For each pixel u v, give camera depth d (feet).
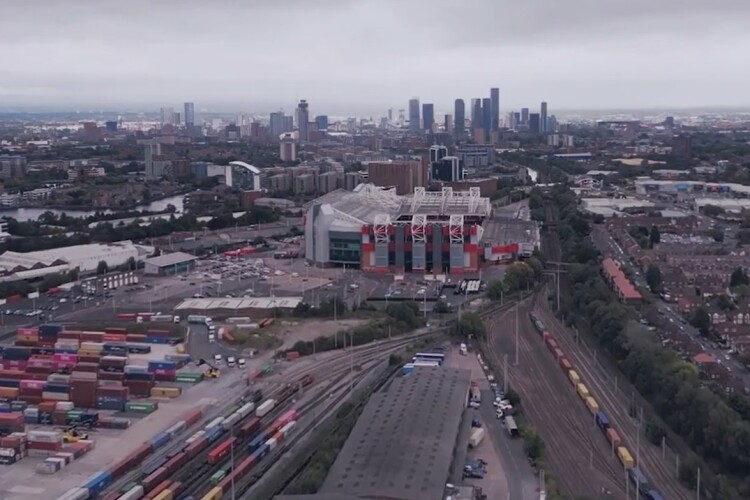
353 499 590.55
